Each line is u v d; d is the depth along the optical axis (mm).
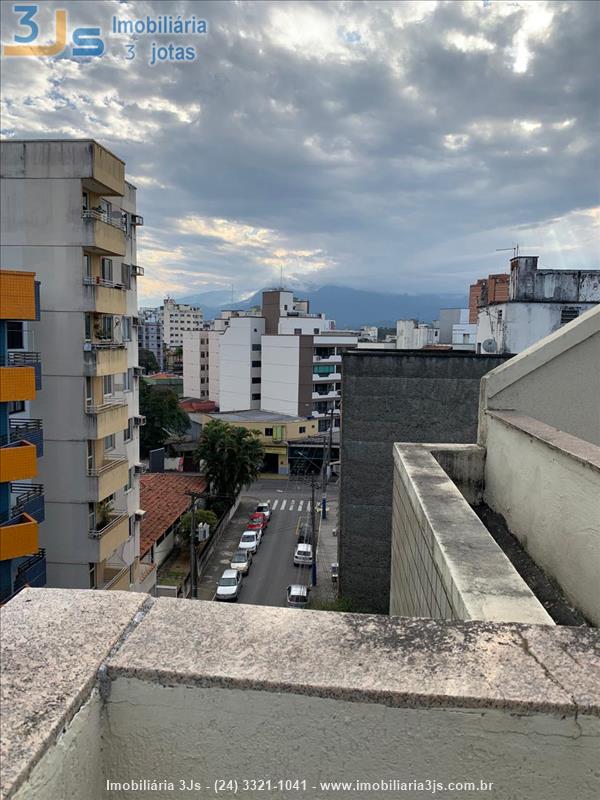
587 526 3014
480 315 25359
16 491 14258
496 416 4707
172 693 1331
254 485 41906
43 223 14742
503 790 1307
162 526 24609
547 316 21641
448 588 2518
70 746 1214
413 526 3863
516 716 1273
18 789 1020
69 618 1559
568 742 1278
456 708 1274
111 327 17203
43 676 1302
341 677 1314
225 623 1555
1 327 13141
